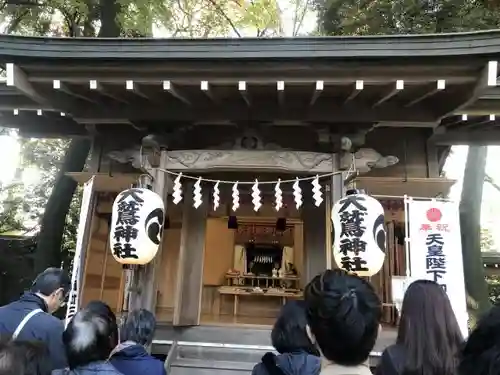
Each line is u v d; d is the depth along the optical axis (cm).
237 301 702
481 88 383
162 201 446
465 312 449
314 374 177
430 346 179
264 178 574
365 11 877
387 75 398
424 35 373
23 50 395
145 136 498
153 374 225
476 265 895
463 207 927
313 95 434
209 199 569
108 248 568
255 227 809
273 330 206
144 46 395
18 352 149
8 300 985
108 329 196
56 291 294
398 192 537
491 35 364
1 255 1012
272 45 387
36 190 1281
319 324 146
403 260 565
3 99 537
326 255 523
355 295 147
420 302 190
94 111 493
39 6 898
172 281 607
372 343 146
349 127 481
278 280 776
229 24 1084
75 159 883
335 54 382
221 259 791
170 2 970
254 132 498
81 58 399
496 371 106
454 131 568
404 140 552
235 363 475
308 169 475
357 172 453
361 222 414
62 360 251
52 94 462
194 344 503
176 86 428
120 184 543
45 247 860
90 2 890
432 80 398
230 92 448
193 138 531
